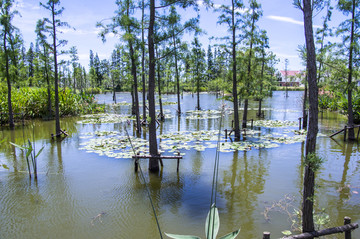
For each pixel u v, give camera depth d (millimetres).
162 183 7000
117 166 8461
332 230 3967
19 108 17719
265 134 13766
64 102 21828
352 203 5637
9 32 14664
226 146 10836
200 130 15328
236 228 4699
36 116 20438
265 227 4723
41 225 4938
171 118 20938
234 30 11930
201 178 7336
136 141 12008
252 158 9195
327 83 12953
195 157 9398
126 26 8719
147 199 6012
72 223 5004
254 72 14500
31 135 13688
